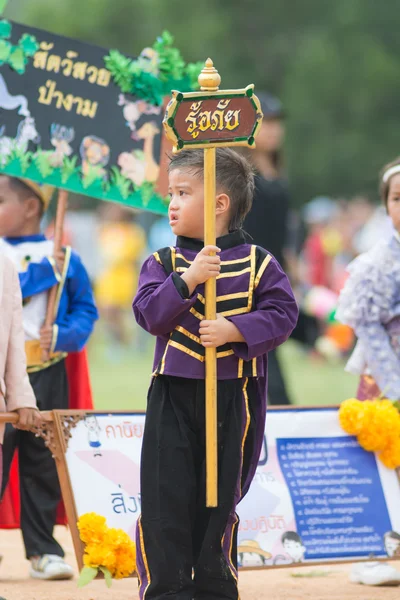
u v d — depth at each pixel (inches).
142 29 3361.2
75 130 515.8
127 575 432.8
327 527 473.7
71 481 446.9
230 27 3292.3
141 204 525.0
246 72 3284.9
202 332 362.0
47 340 497.0
